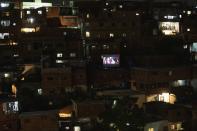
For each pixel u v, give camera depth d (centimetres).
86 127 4738
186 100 5562
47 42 7031
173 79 6162
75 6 8506
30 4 9044
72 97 5516
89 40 7300
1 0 8425
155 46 7538
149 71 5959
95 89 6044
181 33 8175
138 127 4344
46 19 7838
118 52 7162
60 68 5931
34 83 5859
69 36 7381
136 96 5534
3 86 5722
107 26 7700
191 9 9338
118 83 6444
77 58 7038
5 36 7356
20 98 5047
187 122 4847
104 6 8425
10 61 6712
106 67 6619
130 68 6506
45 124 4319
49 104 5103
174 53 7250
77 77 6094
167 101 5828
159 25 8181
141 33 8000
